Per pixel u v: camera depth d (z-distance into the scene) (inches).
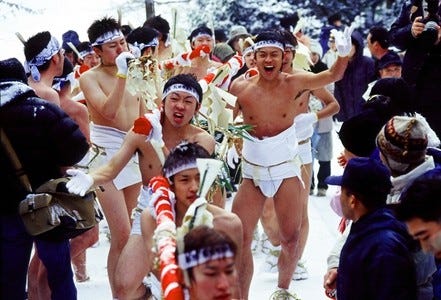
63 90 285.3
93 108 276.1
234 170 297.6
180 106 224.4
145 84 265.9
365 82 427.5
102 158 275.3
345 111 433.1
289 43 274.7
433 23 302.4
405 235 169.6
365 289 168.7
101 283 300.0
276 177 262.1
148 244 186.9
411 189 156.6
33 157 212.2
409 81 311.9
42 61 265.9
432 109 309.9
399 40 312.7
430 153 199.0
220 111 253.8
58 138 212.1
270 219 299.0
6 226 213.0
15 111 211.0
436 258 165.0
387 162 186.9
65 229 213.8
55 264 217.5
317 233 355.3
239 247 188.5
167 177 184.2
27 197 210.1
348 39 258.5
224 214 187.5
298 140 294.0
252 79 271.3
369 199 172.2
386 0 764.6
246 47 356.2
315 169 472.4
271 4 734.5
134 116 278.5
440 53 307.3
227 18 724.0
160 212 174.4
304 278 301.9
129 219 264.4
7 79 216.2
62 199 214.1
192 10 717.9
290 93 265.6
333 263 200.1
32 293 252.2
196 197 182.4
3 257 213.2
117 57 262.8
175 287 142.8
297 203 264.2
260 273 305.9
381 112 221.5
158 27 358.6
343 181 175.2
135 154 239.3
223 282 137.6
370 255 167.5
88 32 279.9
